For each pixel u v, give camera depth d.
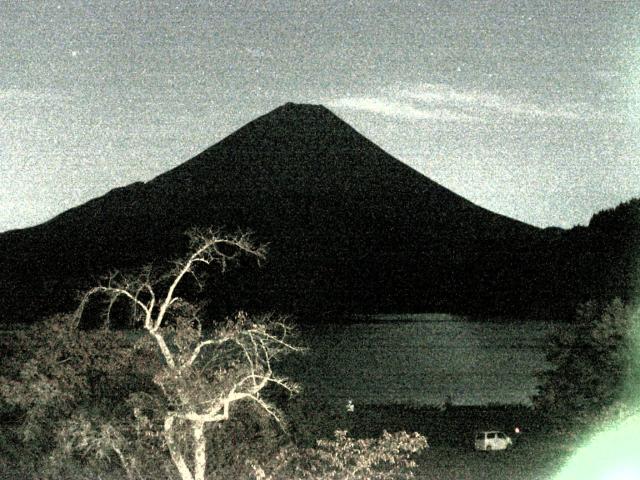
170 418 28.69
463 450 50.50
